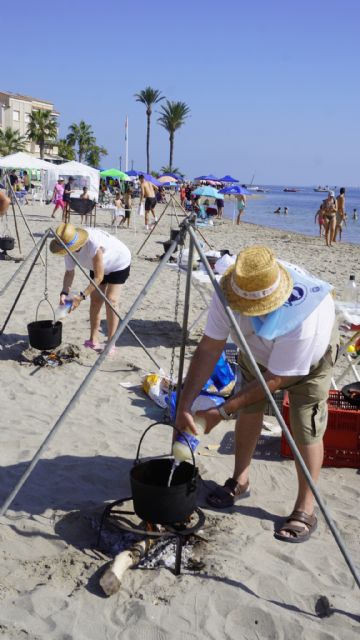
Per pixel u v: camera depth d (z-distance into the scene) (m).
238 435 3.84
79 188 31.16
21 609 2.81
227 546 3.39
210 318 3.44
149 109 74.81
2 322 7.79
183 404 3.36
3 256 13.19
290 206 72.62
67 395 5.59
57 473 4.12
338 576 3.18
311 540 3.51
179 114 71.69
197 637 2.70
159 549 3.30
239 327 3.35
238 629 2.77
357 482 4.20
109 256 6.39
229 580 3.07
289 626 2.78
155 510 3.07
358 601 2.97
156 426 5.03
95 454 4.44
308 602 2.96
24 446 4.52
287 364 3.26
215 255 7.14
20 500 3.75
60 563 3.15
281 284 3.19
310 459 3.54
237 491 3.89
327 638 2.71
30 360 6.42
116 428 4.93
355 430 4.34
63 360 6.41
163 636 2.70
